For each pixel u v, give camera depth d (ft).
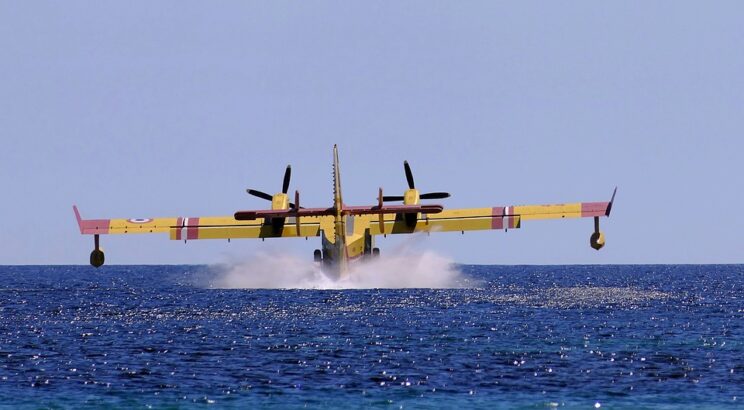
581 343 527.81
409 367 437.99
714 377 413.59
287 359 461.78
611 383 399.65
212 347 505.66
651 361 458.09
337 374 419.54
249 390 384.06
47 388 387.55
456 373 422.41
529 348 504.02
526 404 359.66
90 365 442.91
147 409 351.25
